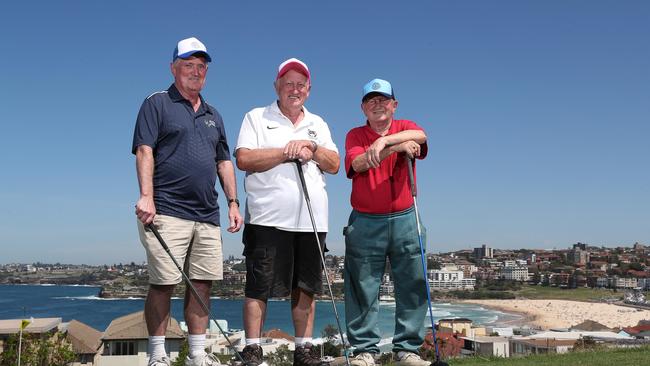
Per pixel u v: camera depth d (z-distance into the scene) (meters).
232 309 139.62
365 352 5.79
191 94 5.19
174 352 24.44
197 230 5.09
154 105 5.00
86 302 178.12
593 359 9.52
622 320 138.50
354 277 5.93
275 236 5.31
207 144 5.18
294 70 5.51
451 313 154.00
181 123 5.04
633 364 8.61
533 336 75.25
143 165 4.85
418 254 5.84
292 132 5.57
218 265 5.18
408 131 5.77
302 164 5.28
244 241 5.46
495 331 87.62
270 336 49.78
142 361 30.03
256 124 5.55
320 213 5.55
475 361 10.26
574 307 172.12
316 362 5.46
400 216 5.80
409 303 5.91
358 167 5.69
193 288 4.73
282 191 5.36
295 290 5.55
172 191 4.97
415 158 5.89
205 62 5.21
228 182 5.53
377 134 5.97
